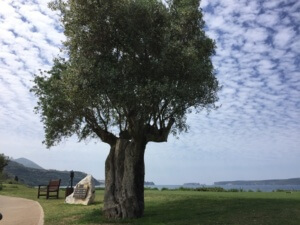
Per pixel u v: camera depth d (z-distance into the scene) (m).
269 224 12.87
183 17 16.36
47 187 28.55
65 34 15.14
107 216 16.09
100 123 18.22
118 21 14.56
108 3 14.31
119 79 14.39
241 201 19.56
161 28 15.22
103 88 14.16
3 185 48.22
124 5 14.49
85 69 14.14
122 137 17.69
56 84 16.53
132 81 14.42
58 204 23.05
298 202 18.73
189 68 15.18
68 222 15.23
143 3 14.70
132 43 14.71
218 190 31.52
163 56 14.82
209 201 20.16
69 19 14.77
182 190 32.19
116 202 16.16
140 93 14.05
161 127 16.72
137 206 15.96
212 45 17.67
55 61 18.17
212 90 17.06
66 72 15.55
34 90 18.05
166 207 18.73
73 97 14.78
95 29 14.59
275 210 15.76
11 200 26.67
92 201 23.27
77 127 19.25
